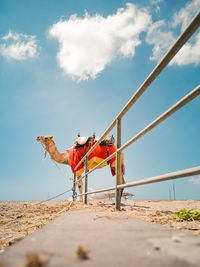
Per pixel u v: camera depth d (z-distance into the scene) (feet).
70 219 7.45
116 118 13.62
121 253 3.25
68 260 2.94
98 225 5.96
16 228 11.73
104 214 9.50
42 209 21.47
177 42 7.57
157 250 3.39
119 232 4.89
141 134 10.50
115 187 13.28
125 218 7.82
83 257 3.05
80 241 3.97
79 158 29.50
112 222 6.64
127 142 11.91
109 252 3.30
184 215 9.54
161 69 8.87
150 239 4.13
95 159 28.63
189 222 8.84
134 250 3.41
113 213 10.36
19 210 21.74
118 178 13.23
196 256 3.08
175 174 7.43
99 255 3.16
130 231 5.02
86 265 2.77
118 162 13.48
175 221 9.06
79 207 16.63
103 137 16.25
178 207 21.40
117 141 13.56
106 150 29.25
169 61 8.43
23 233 10.25
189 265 2.76
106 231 5.02
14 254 3.10
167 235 4.53
